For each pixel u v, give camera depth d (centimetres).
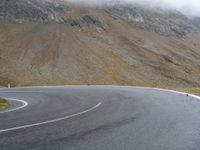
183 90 3303
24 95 3142
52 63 12162
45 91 3719
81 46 15250
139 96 2367
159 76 15125
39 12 19325
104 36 19850
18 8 18950
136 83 12750
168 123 1101
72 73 11538
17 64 11694
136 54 17975
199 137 870
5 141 820
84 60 13300
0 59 12069
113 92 2972
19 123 1130
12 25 17375
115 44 18825
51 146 764
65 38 15988
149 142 809
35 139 843
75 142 807
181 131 955
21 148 745
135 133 923
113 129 988
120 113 1377
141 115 1304
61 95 2839
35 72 11062
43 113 1441
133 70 14512
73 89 3931
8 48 13500
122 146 767
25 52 13112
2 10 18475
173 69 17025
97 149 737
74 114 1367
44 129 994
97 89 3678
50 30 17112
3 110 1680
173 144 789
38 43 14438
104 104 1812
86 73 11894
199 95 2553
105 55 15100
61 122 1136
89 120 1178
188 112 1391
